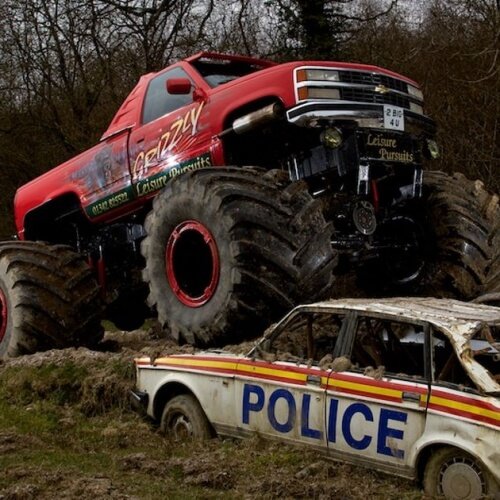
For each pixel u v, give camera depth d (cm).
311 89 653
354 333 523
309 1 1792
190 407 618
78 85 2352
